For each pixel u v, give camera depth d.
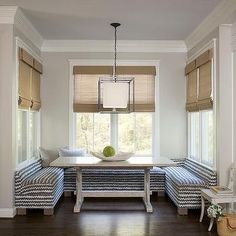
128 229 4.18
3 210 4.65
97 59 6.50
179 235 3.96
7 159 4.64
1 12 4.53
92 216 4.74
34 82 5.92
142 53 6.54
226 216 3.95
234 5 4.04
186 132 6.54
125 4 4.43
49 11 4.71
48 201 4.80
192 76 6.07
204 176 5.03
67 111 6.49
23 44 5.12
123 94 4.89
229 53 4.66
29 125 5.61
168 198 5.83
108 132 6.61
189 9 4.60
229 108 4.66
